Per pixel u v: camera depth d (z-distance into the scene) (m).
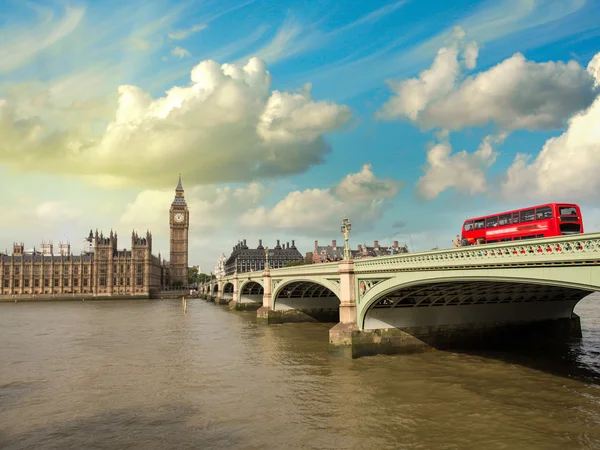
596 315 68.00
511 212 33.97
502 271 25.16
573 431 22.52
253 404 27.73
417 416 25.02
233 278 106.94
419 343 41.16
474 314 43.28
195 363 39.81
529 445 21.00
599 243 19.75
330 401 27.95
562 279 21.75
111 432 23.52
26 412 26.86
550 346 43.31
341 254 157.62
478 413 25.25
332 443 21.70
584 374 33.03
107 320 82.62
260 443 21.86
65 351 47.06
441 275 29.56
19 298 178.75
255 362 39.66
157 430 23.73
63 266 194.12
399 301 39.78
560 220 30.11
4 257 195.38
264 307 70.75
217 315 90.12
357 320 40.50
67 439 22.67
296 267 57.44
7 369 38.25
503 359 37.94
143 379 34.28
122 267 195.62
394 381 31.89
